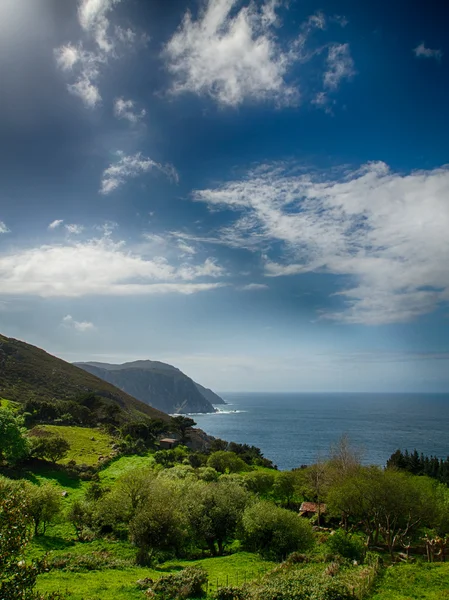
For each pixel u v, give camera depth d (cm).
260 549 4881
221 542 5347
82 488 7138
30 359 19762
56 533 5216
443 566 3662
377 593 2930
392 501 5266
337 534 4691
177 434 15125
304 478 9000
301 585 2916
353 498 5741
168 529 4553
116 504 5384
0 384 15750
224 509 5312
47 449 8094
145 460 9712
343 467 8138
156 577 3575
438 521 5822
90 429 12000
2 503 1490
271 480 8656
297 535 4734
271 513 4922
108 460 9125
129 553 4719
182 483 6594
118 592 2973
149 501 5022
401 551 5309
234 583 3466
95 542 5003
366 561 4028
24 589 1402
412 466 12019
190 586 3078
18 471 7388
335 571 3453
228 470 10356
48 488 5200
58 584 3166
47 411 12325
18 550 1433
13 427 7556
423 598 2792
